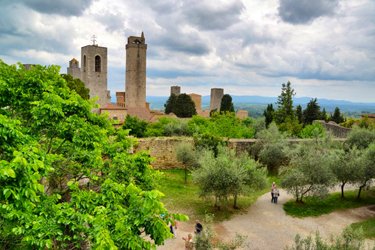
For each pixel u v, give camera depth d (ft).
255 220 59.31
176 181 83.61
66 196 33.55
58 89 31.58
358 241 32.17
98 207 19.54
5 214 17.80
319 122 185.78
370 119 190.08
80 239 19.81
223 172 59.77
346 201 70.64
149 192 17.99
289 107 210.38
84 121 30.89
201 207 64.95
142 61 313.12
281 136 102.78
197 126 138.72
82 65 259.39
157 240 18.72
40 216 18.92
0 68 30.91
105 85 258.98
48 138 29.91
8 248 21.81
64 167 31.78
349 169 68.18
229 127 138.10
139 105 316.19
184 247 47.26
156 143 94.22
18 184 16.97
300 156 70.28
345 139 109.40
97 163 29.22
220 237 51.11
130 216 18.93
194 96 341.82
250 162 65.21
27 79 30.63
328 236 52.06
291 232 53.98
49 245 17.07
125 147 36.73
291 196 74.33
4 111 28.81
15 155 17.52
